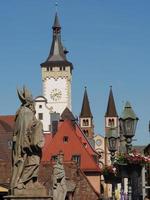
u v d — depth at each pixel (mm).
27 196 19172
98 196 60125
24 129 19469
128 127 25453
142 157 26469
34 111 19938
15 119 19844
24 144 19375
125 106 25812
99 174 80188
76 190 60031
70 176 60438
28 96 19797
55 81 197750
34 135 19375
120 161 26625
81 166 81125
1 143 75438
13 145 19688
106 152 137250
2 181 53594
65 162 61344
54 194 35469
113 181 36625
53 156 80375
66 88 197250
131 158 26359
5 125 83812
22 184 19312
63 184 35656
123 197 33219
